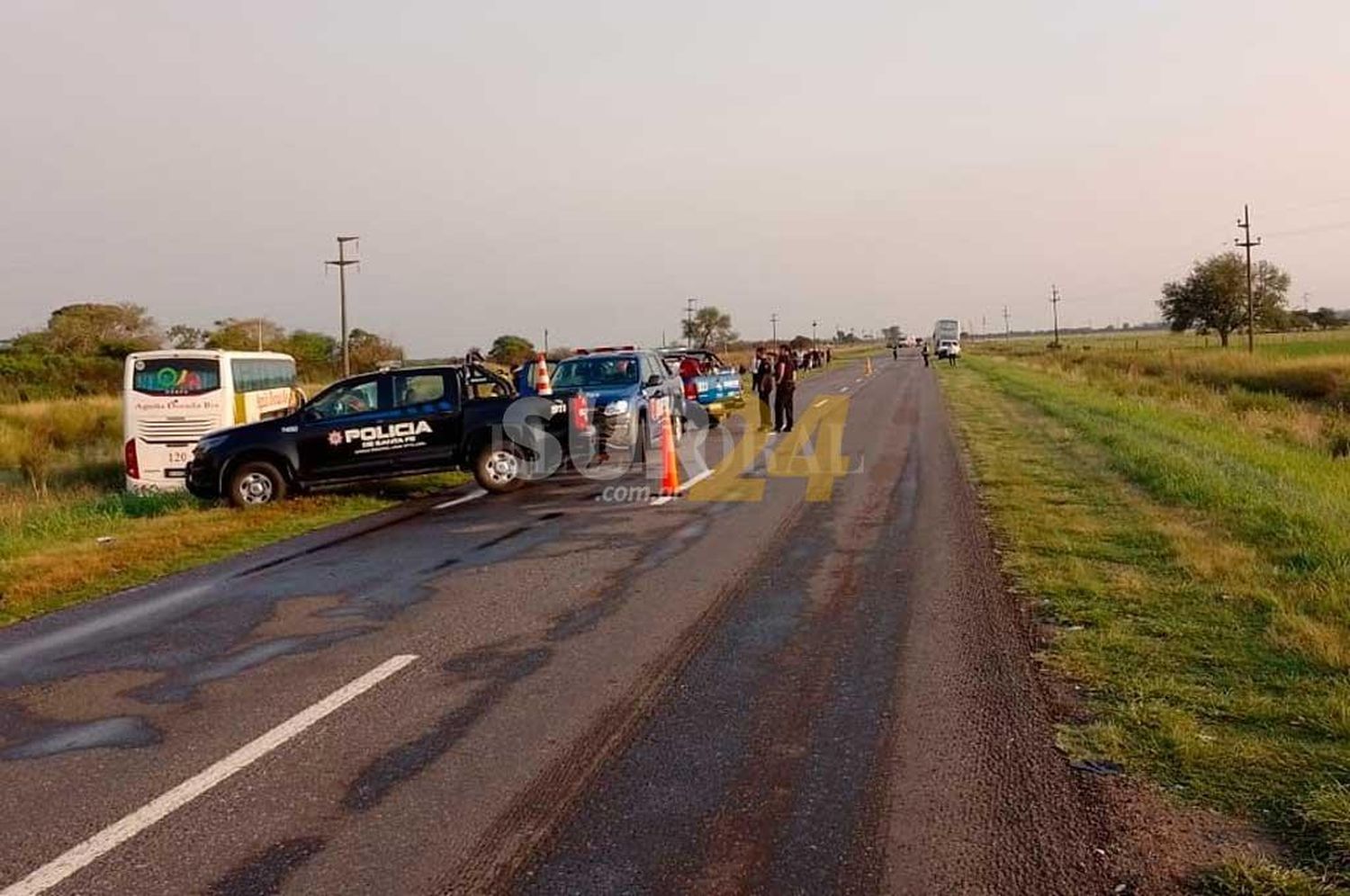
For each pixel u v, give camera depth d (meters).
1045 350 106.25
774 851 4.27
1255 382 44.34
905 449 19.41
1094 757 5.10
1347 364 44.19
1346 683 5.91
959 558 9.80
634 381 19.67
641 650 7.14
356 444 15.63
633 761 5.23
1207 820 4.42
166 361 21.86
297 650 7.41
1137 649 6.72
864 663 6.72
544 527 12.30
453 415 15.81
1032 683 6.21
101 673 7.06
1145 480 14.01
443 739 5.59
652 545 10.89
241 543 12.14
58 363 53.88
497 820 4.62
